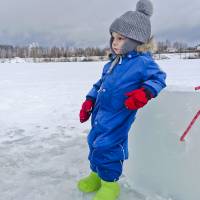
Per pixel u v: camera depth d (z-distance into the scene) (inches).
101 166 82.4
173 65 1037.2
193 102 80.7
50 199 89.4
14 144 141.9
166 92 85.0
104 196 83.8
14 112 228.1
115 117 80.1
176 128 84.0
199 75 591.5
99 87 89.4
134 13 81.0
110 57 88.1
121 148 82.0
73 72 787.4
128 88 79.0
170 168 85.9
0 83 488.7
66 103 273.6
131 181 95.2
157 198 87.6
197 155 80.9
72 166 113.4
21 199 89.9
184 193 84.3
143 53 81.7
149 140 89.4
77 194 91.3
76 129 171.0
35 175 105.9
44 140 148.6
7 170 110.4
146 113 89.6
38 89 395.5
